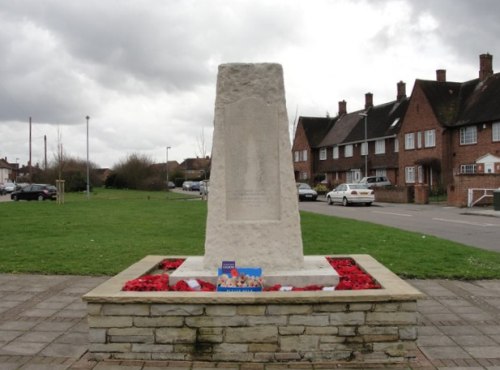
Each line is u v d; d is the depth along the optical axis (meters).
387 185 42.50
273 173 6.12
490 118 35.56
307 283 5.78
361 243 12.66
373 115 54.66
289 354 4.87
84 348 5.30
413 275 8.92
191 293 5.00
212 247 6.05
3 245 12.59
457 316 6.50
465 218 22.78
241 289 5.31
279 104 6.13
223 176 6.09
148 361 4.89
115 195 53.31
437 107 41.12
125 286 5.40
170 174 96.69
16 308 6.93
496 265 9.84
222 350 4.89
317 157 63.09
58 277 9.00
